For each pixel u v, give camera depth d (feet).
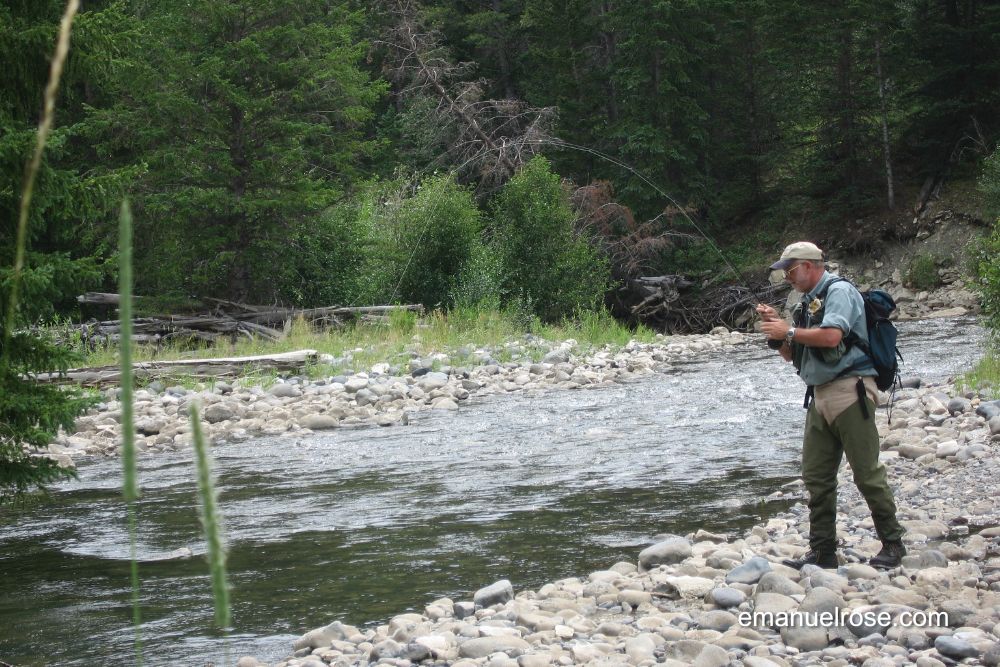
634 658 12.68
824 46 116.67
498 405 42.37
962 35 115.96
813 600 13.87
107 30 20.51
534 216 82.23
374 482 27.09
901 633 12.69
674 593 15.56
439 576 17.78
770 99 130.52
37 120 20.21
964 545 16.96
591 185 106.63
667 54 117.19
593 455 29.68
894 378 15.83
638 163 118.32
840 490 22.49
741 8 126.31
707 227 125.08
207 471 3.32
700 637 13.32
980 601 13.96
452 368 50.31
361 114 72.13
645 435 32.86
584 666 12.44
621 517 21.68
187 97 64.39
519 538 20.26
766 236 122.01
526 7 129.90
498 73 135.44
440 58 109.70
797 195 124.36
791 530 19.13
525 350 58.70
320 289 73.72
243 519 23.12
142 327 63.72
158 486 27.66
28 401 18.26
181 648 14.44
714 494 23.50
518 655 13.08
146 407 41.04
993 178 103.96
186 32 65.67
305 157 70.38
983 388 33.91
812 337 15.37
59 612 16.44
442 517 22.53
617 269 108.27
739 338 80.23
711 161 127.85
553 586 16.31
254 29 68.59
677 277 109.19
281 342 59.47
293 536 21.27
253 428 38.19
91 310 74.49
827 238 119.34
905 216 115.44
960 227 110.63
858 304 15.60
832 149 122.01
